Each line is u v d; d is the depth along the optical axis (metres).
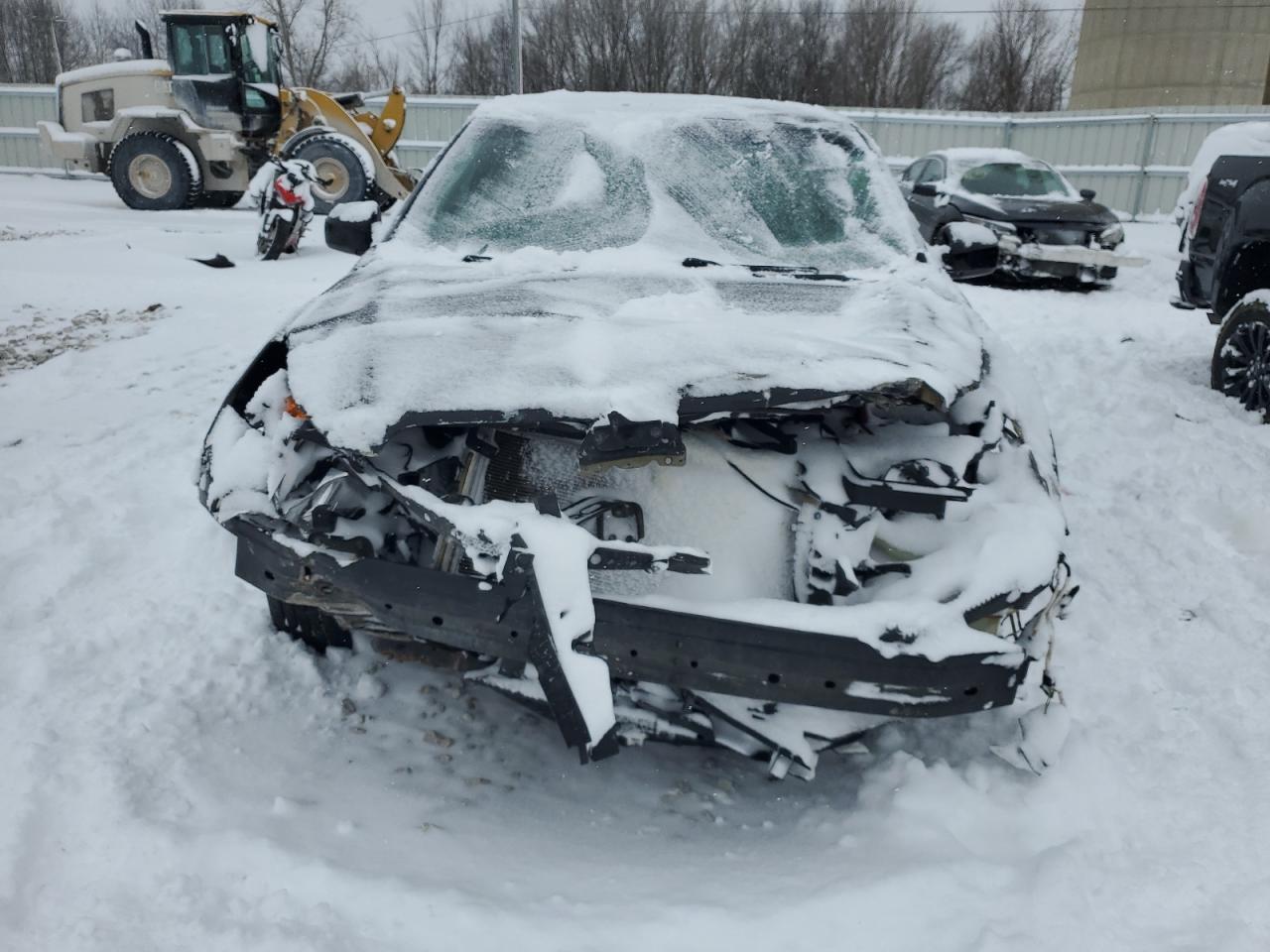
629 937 1.87
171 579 3.30
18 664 2.73
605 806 2.37
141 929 1.85
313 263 10.48
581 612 1.98
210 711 2.59
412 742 2.57
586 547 2.04
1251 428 5.15
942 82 38.25
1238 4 25.19
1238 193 5.60
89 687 2.65
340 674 2.84
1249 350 5.55
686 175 3.56
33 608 3.06
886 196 3.58
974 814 2.26
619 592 2.23
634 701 2.18
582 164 3.59
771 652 2.02
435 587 2.10
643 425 2.07
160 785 2.26
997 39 37.53
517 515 2.09
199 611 3.09
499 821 2.27
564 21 35.25
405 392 2.24
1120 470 4.67
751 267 3.21
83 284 8.43
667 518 2.38
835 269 3.27
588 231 3.37
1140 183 19.83
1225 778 2.46
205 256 10.49
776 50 36.22
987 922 1.92
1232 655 3.06
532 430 2.35
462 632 2.08
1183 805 2.34
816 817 2.33
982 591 2.13
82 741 2.38
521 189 3.54
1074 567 3.69
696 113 3.81
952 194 10.84
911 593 2.17
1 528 3.58
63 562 3.35
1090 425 5.29
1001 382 2.79
